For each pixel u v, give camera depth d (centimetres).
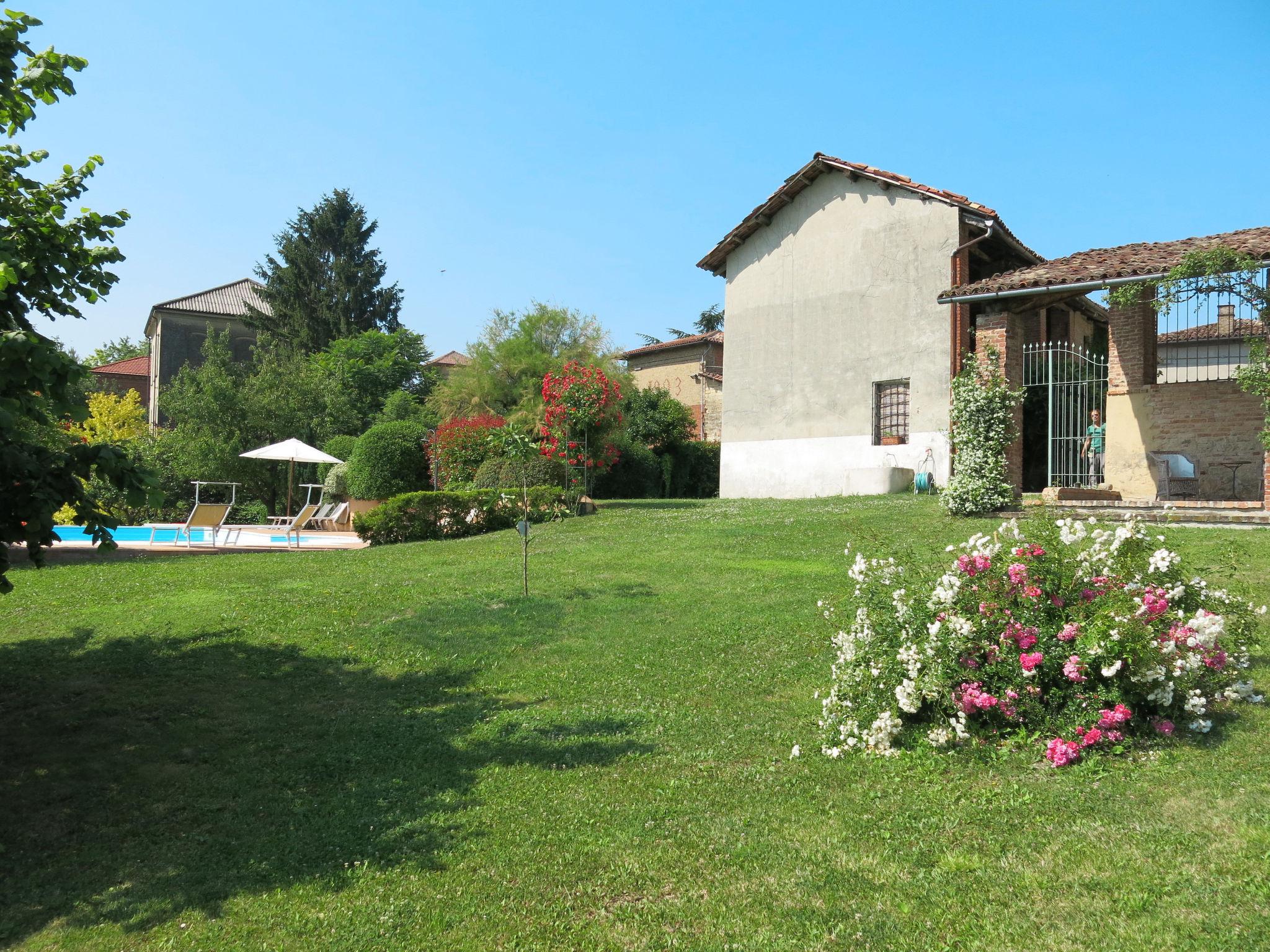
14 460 495
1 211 565
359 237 5303
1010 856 413
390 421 3438
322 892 423
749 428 2425
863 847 438
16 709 685
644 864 434
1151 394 1609
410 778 564
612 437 1939
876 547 1146
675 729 632
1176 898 359
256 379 3484
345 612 957
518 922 387
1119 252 1580
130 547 1555
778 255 2367
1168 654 518
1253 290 1208
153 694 717
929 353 2027
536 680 758
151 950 380
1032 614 556
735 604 948
